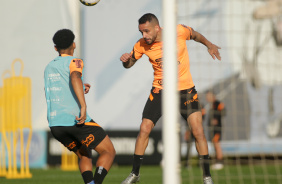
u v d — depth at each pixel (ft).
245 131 156.15
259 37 157.17
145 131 71.36
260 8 115.96
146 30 67.05
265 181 101.81
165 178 46.55
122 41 162.09
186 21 153.17
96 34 162.20
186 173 119.55
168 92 47.26
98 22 162.61
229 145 155.63
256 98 156.76
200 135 68.33
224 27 155.63
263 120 156.66
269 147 156.46
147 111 71.31
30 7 165.68
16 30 165.48
